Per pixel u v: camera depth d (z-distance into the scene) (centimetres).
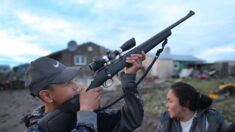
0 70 2845
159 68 2255
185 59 2688
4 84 1778
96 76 124
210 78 1557
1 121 657
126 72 125
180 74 2025
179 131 168
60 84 113
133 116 114
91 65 124
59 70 118
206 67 1852
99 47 2477
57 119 109
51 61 120
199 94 166
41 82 112
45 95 114
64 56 2198
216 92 705
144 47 134
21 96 1220
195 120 160
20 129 566
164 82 1697
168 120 183
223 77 1623
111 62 128
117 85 1332
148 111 621
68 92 116
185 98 162
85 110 103
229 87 707
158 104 698
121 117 121
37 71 113
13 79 1922
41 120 109
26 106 868
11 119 677
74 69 120
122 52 128
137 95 122
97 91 114
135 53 131
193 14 151
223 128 147
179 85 173
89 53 2386
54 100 116
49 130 106
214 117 155
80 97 111
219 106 571
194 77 1753
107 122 137
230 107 545
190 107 163
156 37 138
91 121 99
